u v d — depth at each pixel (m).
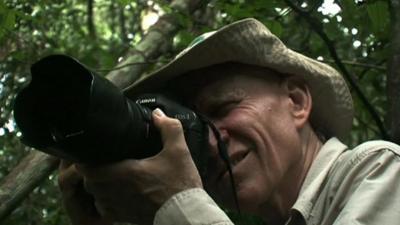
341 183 2.23
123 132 1.98
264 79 2.49
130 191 2.06
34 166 4.22
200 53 2.44
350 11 4.40
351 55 5.52
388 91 3.29
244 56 2.45
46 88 1.95
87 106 1.89
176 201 2.03
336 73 2.62
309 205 2.27
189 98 2.50
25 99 1.95
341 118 2.62
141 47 5.09
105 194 2.10
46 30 6.79
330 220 2.20
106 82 1.97
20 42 5.75
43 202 5.70
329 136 2.63
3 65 5.80
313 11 4.38
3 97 5.80
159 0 4.92
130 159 2.05
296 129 2.47
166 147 2.06
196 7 5.12
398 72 3.27
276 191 2.41
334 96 2.58
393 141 3.20
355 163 2.21
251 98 2.44
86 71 1.93
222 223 1.99
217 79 2.47
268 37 2.48
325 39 4.12
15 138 5.87
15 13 4.54
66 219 5.53
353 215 2.02
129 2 4.73
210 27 4.97
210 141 2.31
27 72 5.78
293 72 2.52
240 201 2.38
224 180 2.38
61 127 1.93
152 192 2.05
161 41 5.14
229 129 2.40
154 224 2.04
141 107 2.10
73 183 2.26
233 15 4.61
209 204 2.03
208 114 2.46
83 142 1.92
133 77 4.96
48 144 1.96
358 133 5.38
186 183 2.05
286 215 2.43
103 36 7.87
